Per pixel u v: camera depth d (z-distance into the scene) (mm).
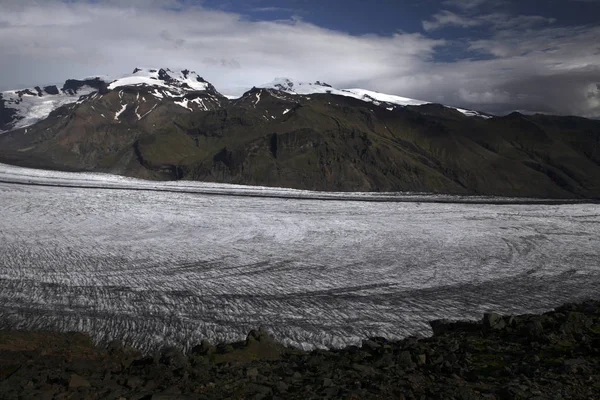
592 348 10750
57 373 8883
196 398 7344
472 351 11375
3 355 11555
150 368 8906
